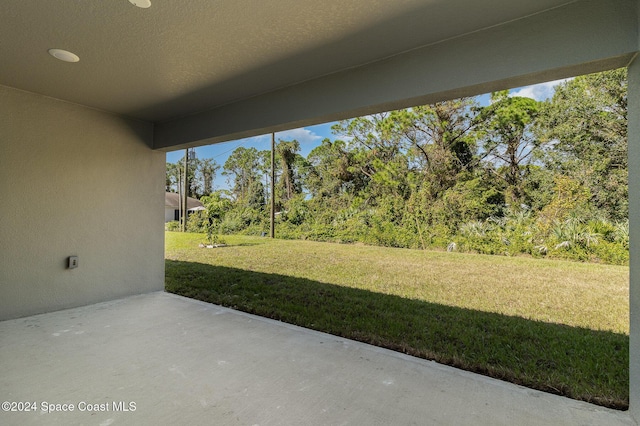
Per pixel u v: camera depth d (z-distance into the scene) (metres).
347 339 3.19
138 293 4.64
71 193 3.92
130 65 2.82
